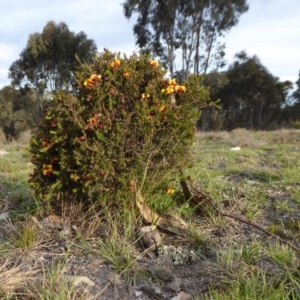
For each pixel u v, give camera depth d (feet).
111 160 8.41
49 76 107.24
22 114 102.12
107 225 8.78
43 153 9.14
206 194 10.95
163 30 89.66
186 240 8.50
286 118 122.52
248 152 25.21
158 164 9.01
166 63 90.58
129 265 7.14
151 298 6.44
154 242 8.04
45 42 102.63
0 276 6.56
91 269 7.25
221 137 39.34
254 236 8.84
